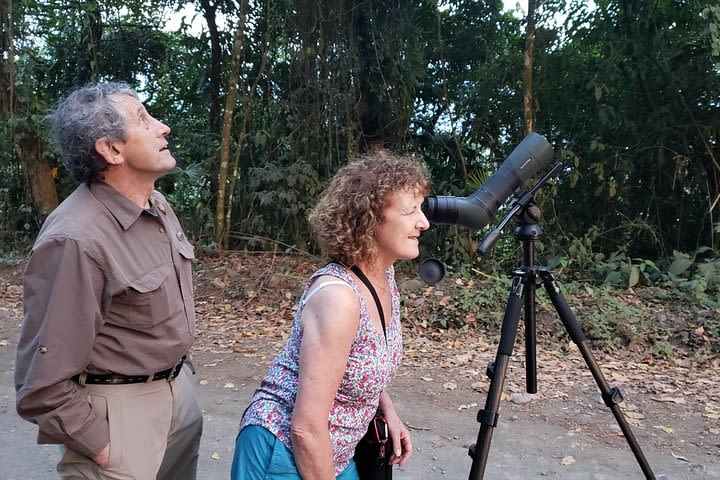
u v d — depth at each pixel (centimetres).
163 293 148
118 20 862
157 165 150
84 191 146
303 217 728
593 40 655
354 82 741
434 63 813
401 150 744
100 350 142
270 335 495
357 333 125
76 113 142
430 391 363
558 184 691
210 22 811
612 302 499
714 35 544
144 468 147
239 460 128
